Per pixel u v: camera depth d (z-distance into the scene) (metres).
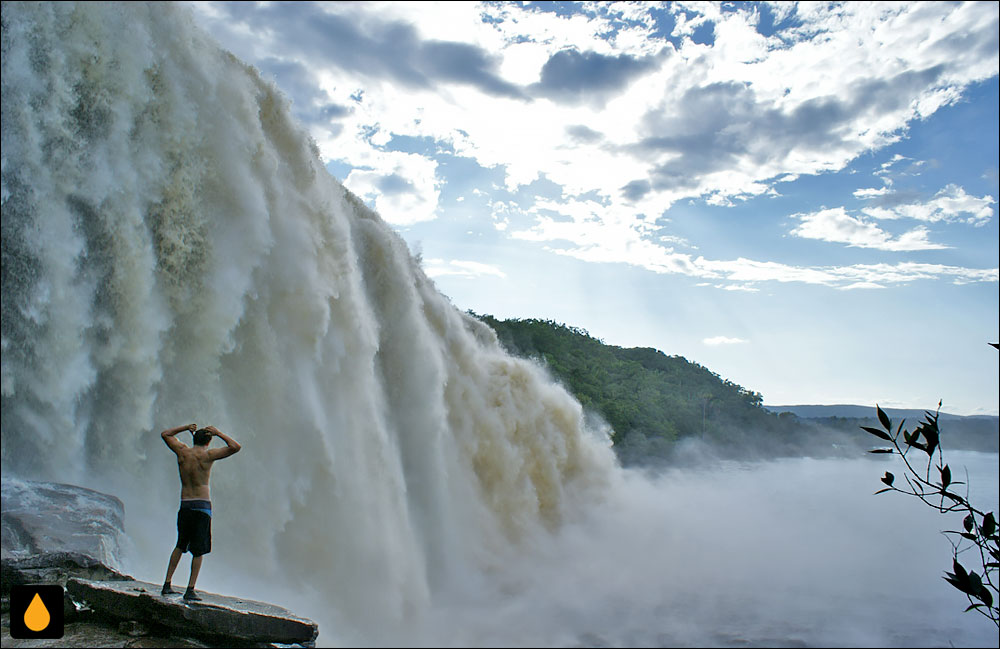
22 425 15.23
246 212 19.94
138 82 17.72
